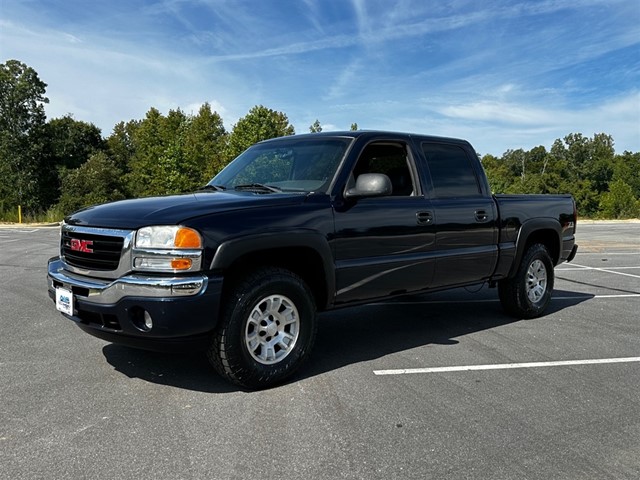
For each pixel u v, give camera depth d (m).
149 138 69.69
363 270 4.47
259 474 2.75
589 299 7.86
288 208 4.04
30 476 2.70
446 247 5.21
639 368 4.59
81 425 3.30
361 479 2.72
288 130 57.50
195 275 3.52
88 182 44.72
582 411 3.64
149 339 3.56
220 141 64.81
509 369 4.51
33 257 12.20
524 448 3.08
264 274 3.89
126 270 3.59
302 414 3.50
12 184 46.78
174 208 3.74
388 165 5.02
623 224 35.25
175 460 2.88
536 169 116.69
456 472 2.80
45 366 4.41
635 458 2.99
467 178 5.65
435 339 5.45
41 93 48.31
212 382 4.07
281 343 4.04
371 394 3.88
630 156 104.81
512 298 6.25
